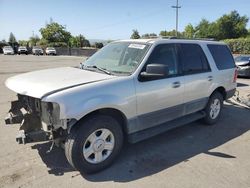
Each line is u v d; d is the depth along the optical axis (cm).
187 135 543
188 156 447
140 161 425
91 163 378
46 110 359
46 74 432
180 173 391
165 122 484
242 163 427
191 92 518
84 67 479
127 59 450
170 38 503
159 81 447
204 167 411
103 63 472
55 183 356
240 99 852
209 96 579
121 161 423
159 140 512
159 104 453
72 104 343
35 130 378
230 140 523
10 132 527
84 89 358
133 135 427
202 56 560
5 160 413
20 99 432
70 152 361
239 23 6506
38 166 397
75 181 362
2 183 352
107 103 373
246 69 1462
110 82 386
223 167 412
